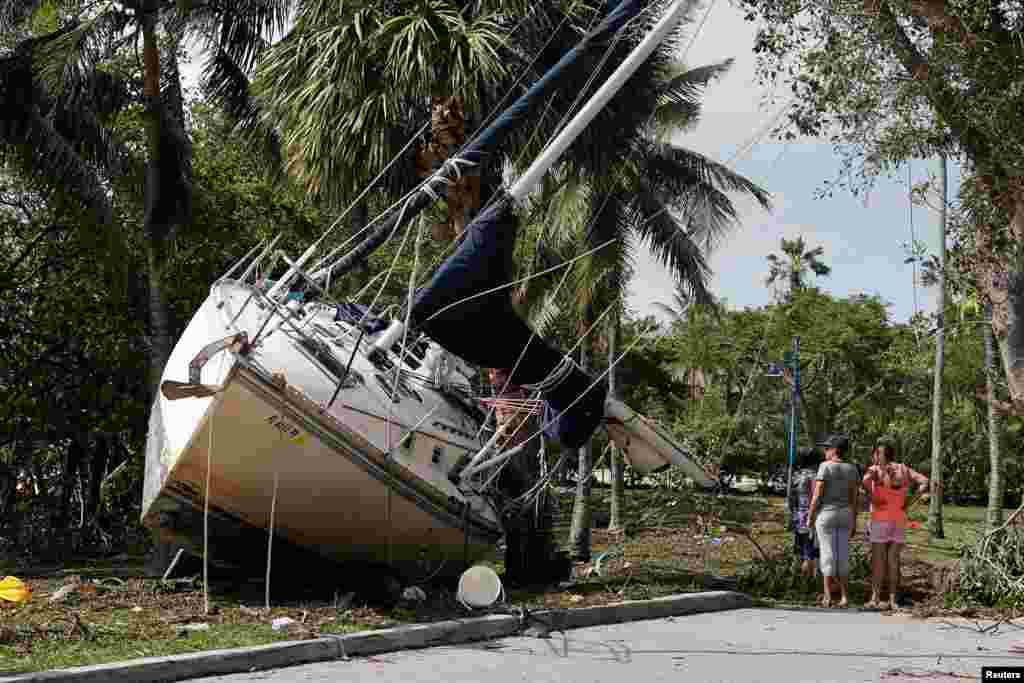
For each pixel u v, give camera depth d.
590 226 20.22
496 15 13.74
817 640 9.77
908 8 11.79
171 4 16.44
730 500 31.05
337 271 11.66
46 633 8.43
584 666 8.28
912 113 11.91
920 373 42.16
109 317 20.80
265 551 11.38
